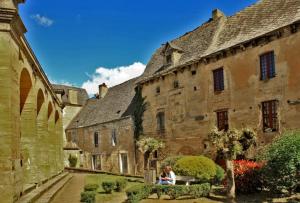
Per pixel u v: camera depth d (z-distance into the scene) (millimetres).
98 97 49375
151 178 19797
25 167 16266
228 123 22547
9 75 11555
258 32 21219
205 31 27703
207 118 24172
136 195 14680
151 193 16844
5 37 11617
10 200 10922
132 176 29266
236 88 22125
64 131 51188
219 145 16000
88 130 43844
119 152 35875
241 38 22422
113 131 37781
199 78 25109
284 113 19078
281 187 14812
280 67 19422
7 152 11148
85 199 14352
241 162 17703
